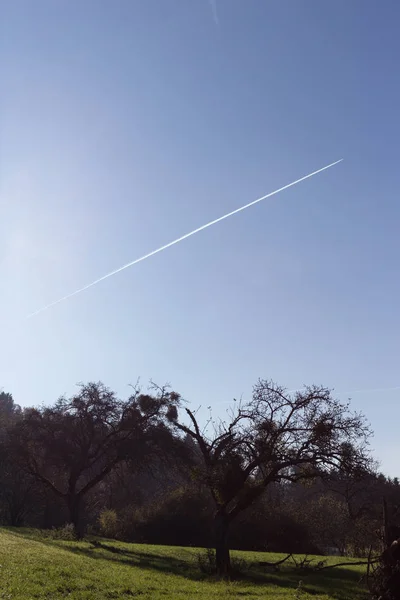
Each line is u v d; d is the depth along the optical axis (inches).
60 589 743.7
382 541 927.0
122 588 829.2
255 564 1457.9
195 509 2298.2
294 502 2223.2
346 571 1381.6
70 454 2096.5
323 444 1320.1
